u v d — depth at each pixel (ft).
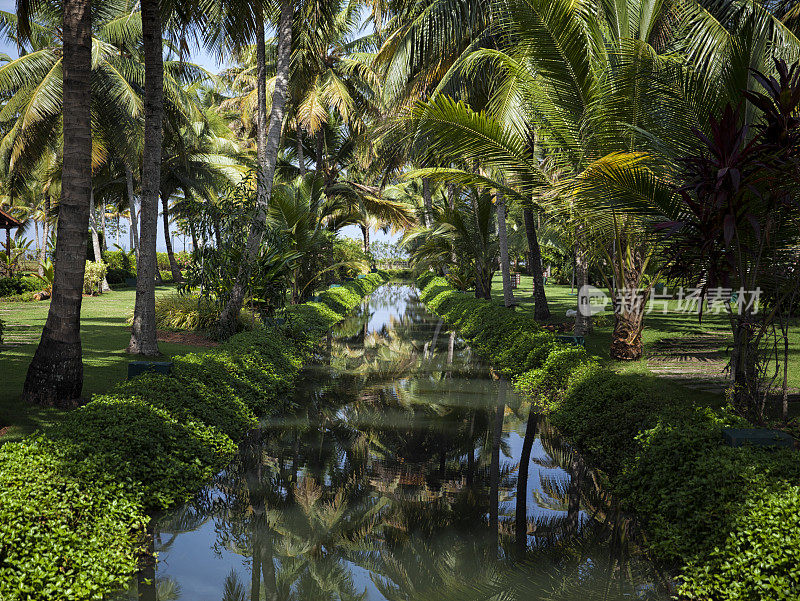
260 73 43.14
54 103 60.03
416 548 13.93
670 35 38.32
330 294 73.10
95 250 88.58
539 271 52.80
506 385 31.91
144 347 31.73
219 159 92.73
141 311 31.76
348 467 19.19
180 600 11.40
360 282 112.57
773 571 10.90
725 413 17.33
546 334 34.55
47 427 17.89
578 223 30.22
